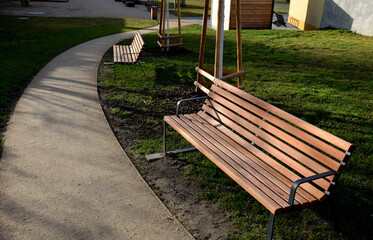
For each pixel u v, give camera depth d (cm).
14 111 569
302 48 1193
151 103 634
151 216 319
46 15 2302
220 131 413
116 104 625
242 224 311
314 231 304
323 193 275
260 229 305
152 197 349
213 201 345
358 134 496
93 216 316
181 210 331
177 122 434
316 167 285
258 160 342
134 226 305
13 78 753
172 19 2452
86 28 1784
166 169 407
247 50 1168
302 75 830
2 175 379
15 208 324
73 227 301
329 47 1199
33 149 441
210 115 455
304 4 2088
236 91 411
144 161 425
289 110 592
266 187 291
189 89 722
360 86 742
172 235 295
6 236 287
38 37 1402
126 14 2619
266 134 351
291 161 312
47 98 640
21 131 493
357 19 1529
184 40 1388
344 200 347
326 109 597
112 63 941
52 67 890
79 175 386
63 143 461
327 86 738
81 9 2745
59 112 572
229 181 380
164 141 434
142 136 496
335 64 948
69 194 349
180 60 1000
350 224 312
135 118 562
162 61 981
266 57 1046
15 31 1556
